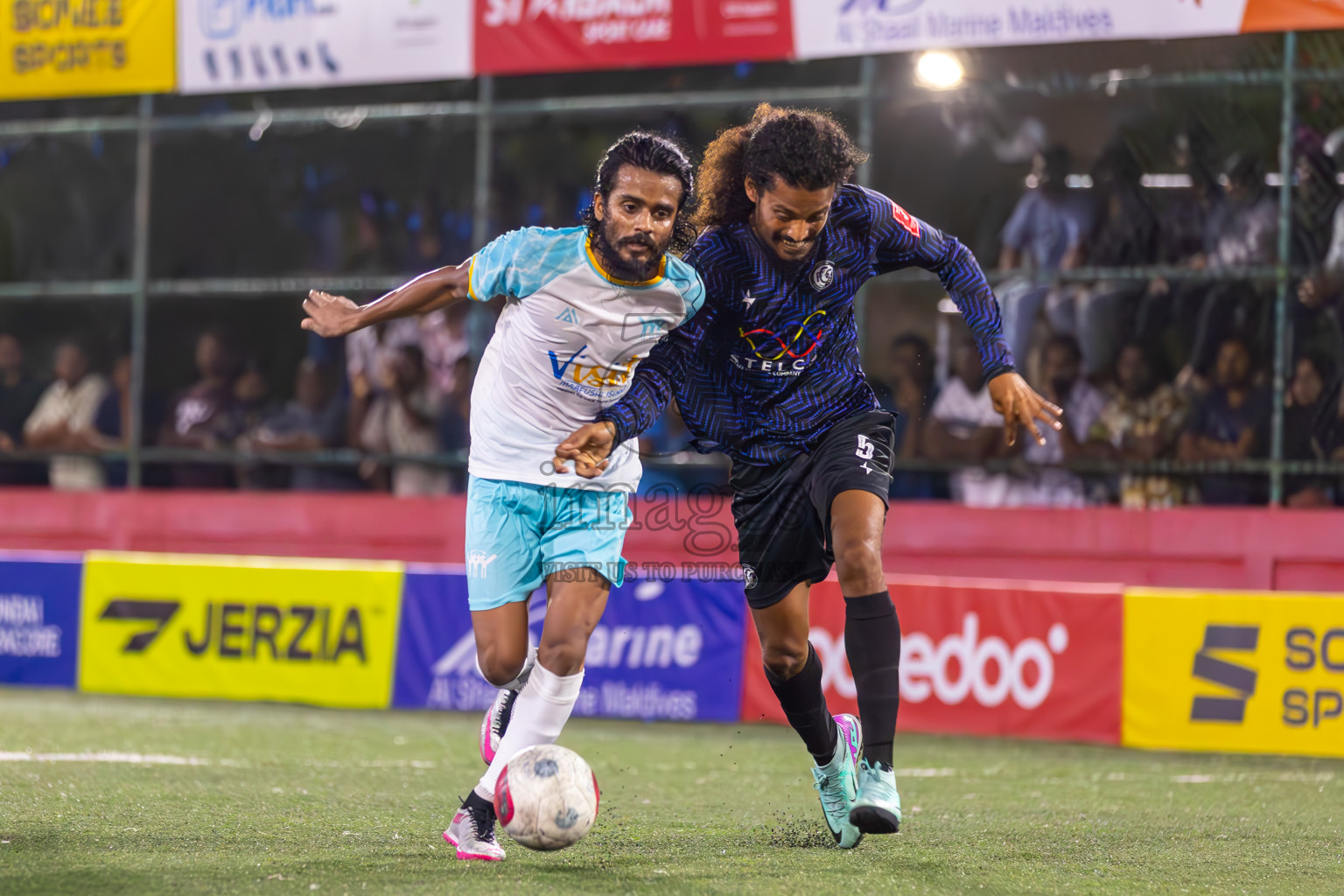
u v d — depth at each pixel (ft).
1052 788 56.70
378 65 91.20
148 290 99.45
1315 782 59.21
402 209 106.32
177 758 60.70
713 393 38.88
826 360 38.34
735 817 46.80
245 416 102.89
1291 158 83.05
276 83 92.89
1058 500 89.15
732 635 76.74
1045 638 71.97
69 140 109.50
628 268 33.83
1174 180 88.17
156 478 104.88
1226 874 36.96
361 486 100.37
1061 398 88.28
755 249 36.63
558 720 36.11
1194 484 86.74
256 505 95.35
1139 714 69.87
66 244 111.55
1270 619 68.28
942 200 95.14
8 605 86.74
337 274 107.14
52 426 104.63
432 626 79.87
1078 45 89.45
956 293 39.40
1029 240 90.58
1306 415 83.05
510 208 103.50
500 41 89.45
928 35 82.33
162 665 83.92
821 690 39.58
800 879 33.96
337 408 101.50
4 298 102.01
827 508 37.14
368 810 46.24
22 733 68.64
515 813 33.68
